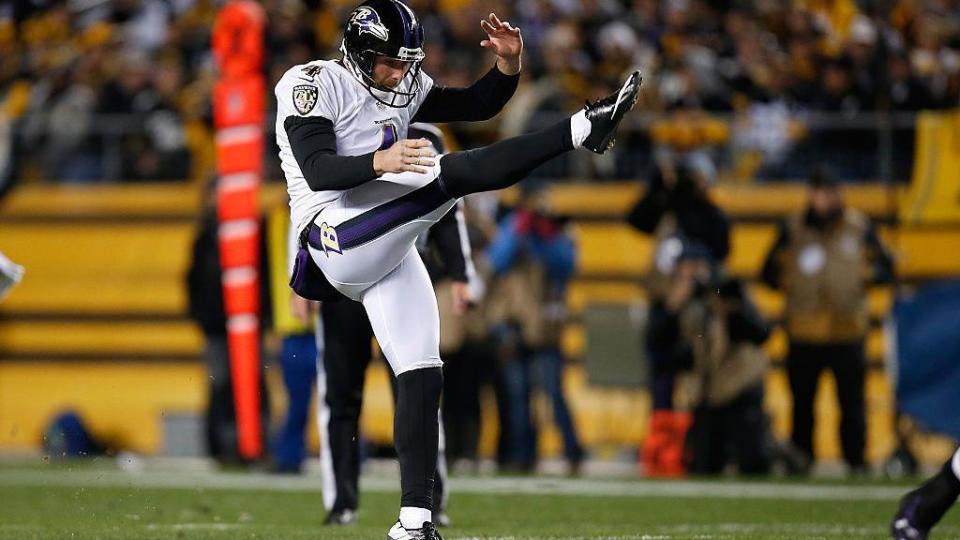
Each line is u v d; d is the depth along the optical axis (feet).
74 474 125.90
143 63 171.22
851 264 128.16
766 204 142.31
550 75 150.92
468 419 132.16
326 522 78.13
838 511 91.97
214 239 133.39
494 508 93.81
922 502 55.16
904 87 148.15
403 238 57.67
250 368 131.64
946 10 169.58
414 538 57.93
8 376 154.40
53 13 191.52
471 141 143.13
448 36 159.74
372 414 141.79
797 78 153.99
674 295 126.11
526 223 130.21
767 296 142.61
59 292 154.30
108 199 154.51
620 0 172.14
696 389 127.24
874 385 139.95
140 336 152.87
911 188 139.64
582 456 133.08
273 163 146.20
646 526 80.74
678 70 151.53
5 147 155.74
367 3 58.54
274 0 161.38
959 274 138.10
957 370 132.77
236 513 89.45
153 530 74.84
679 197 126.93
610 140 55.83
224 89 132.77
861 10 171.83
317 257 59.06
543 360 131.64
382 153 54.08
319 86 57.57
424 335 59.21
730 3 170.30
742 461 127.03
